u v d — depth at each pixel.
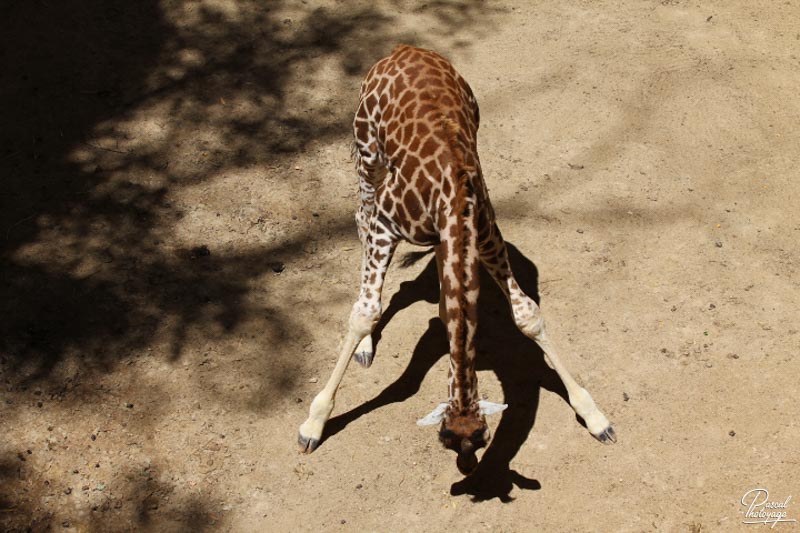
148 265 5.13
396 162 3.99
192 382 4.57
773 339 4.77
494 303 5.04
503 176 5.75
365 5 7.23
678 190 5.64
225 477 4.19
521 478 4.19
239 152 5.89
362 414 4.47
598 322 4.88
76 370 4.58
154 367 4.63
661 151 5.92
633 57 6.71
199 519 4.04
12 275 5.01
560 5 7.30
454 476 4.21
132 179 5.64
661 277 5.12
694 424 4.39
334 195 5.63
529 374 4.64
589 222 5.45
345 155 5.90
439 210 3.77
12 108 6.03
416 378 4.64
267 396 4.54
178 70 6.46
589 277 5.13
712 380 4.58
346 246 5.32
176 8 7.02
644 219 5.46
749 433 4.34
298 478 4.20
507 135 6.05
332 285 5.09
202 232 5.35
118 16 6.88
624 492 4.12
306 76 6.49
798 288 5.04
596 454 4.27
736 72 6.57
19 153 5.74
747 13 7.21
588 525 4.00
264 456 4.28
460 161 3.72
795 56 6.75
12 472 4.16
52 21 6.73
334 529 4.01
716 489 4.12
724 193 5.62
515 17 7.15
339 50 6.73
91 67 6.41
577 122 6.15
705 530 3.98
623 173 5.77
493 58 6.70
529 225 5.45
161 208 5.47
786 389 4.53
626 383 4.58
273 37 6.84
